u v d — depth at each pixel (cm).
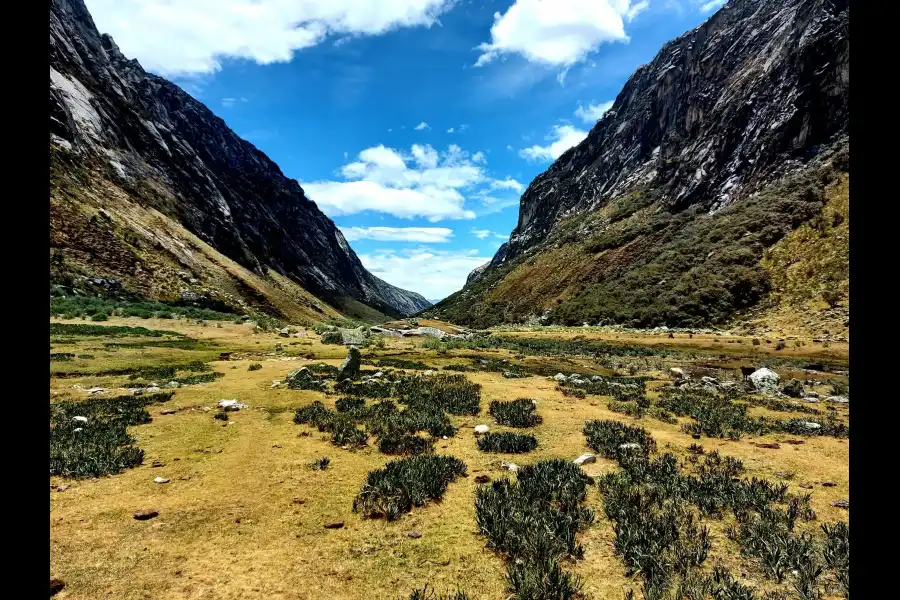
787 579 573
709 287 8294
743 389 2384
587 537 689
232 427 1270
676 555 616
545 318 11931
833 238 7488
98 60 17375
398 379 2245
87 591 528
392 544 659
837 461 1062
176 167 17375
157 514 730
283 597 532
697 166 15150
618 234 15500
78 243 7694
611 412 1577
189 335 4419
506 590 555
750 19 19225
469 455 1086
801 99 11762
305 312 15038
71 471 888
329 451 1079
